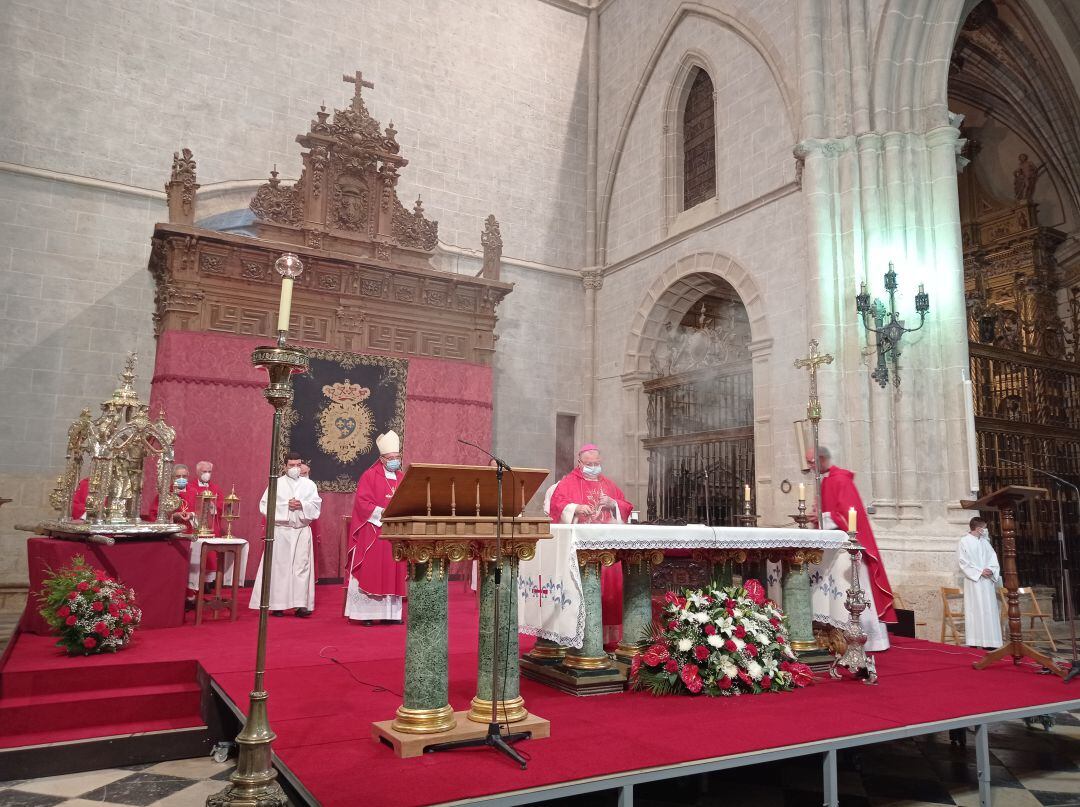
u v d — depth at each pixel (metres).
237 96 14.11
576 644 4.98
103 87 12.99
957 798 4.77
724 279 13.73
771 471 12.23
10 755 4.88
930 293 10.42
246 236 12.38
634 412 15.79
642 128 16.53
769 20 13.06
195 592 8.89
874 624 6.64
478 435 14.10
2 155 12.12
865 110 11.09
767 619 5.62
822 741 4.16
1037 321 16.03
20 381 11.88
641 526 5.48
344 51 15.27
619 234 16.89
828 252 11.08
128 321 12.70
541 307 16.84
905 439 10.12
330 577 12.47
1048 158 17.44
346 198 13.66
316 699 4.90
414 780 3.41
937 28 10.89
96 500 7.44
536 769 3.56
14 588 11.35
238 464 11.96
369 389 13.16
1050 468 13.12
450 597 10.73
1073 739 6.11
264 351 3.56
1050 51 15.56
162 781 4.93
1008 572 6.30
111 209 12.80
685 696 5.15
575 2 18.19
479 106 16.66
